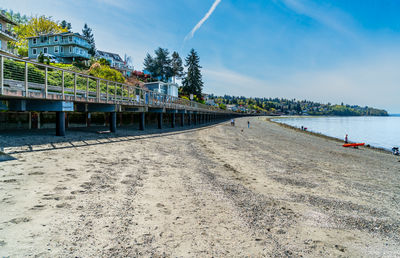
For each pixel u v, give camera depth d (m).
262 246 3.82
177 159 10.07
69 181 5.73
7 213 3.86
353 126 81.12
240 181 7.75
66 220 3.89
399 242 4.46
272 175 9.02
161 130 22.14
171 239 3.73
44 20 55.25
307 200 6.46
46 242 3.21
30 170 6.15
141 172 7.42
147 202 5.14
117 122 23.27
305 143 24.53
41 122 15.32
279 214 5.28
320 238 4.32
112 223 4.01
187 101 33.16
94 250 3.17
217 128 32.66
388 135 48.56
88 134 13.69
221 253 3.47
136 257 3.12
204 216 4.77
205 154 12.18
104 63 48.84
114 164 7.93
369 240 4.44
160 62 74.38
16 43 49.00
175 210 4.90
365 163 15.03
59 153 8.31
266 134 31.06
